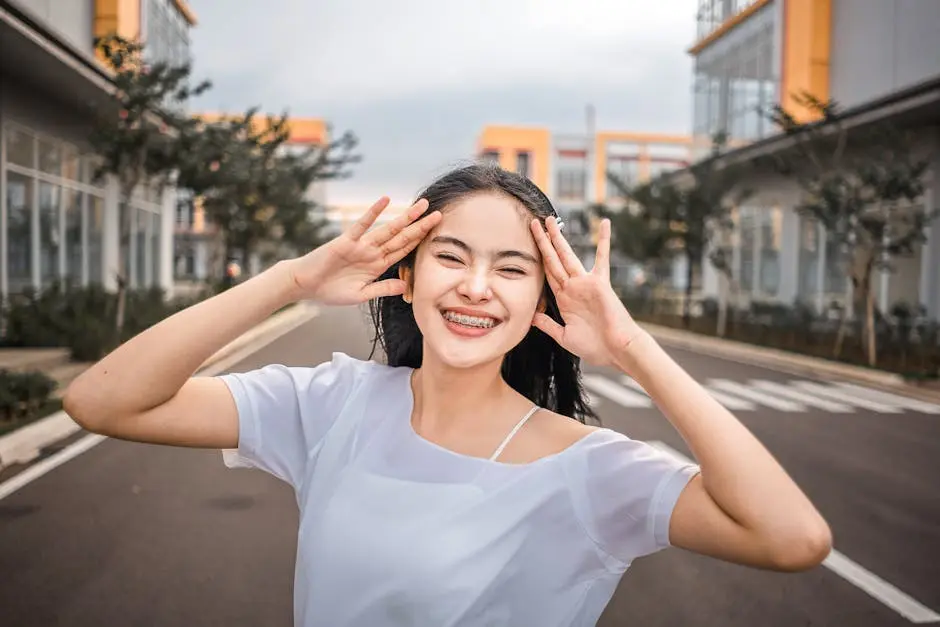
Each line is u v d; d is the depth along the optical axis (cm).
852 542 493
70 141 1806
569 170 6869
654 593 409
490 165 144
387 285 142
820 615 385
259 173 2164
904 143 1416
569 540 125
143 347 134
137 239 2381
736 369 1456
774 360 1628
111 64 1316
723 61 2981
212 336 135
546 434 134
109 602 376
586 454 127
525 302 134
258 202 2308
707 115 3144
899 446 782
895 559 464
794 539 108
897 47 2072
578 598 127
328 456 138
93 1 2089
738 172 2189
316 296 140
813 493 605
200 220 5831
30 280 1611
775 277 2647
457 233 134
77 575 409
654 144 6756
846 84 2286
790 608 392
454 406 137
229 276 2414
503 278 133
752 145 2052
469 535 123
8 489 566
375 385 145
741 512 111
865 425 898
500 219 134
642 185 2464
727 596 406
